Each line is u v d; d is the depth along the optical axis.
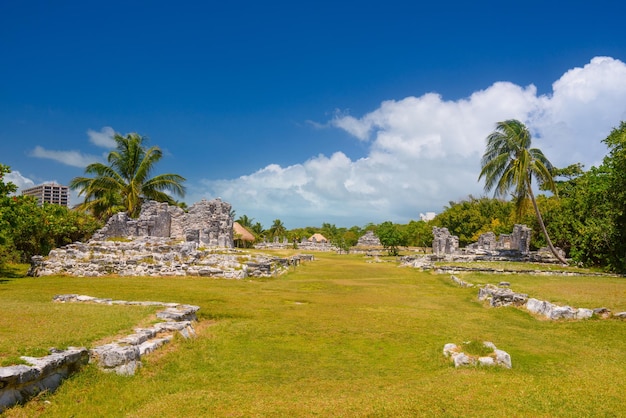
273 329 13.04
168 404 7.21
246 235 65.94
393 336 12.56
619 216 29.92
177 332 10.77
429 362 10.23
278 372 9.47
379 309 17.20
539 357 10.74
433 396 7.52
